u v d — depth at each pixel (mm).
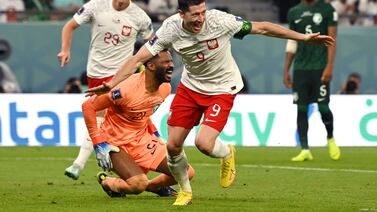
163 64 20984
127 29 26453
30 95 38312
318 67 32719
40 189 23906
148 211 19266
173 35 19422
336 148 33094
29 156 34281
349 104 38406
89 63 26828
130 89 21047
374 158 33531
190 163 31844
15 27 41344
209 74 20188
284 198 21922
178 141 20141
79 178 26844
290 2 46875
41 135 38344
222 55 20000
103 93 19266
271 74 41406
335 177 26984
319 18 32375
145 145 21562
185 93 20469
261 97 38219
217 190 23797
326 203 20906
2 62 41406
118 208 19828
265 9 47656
